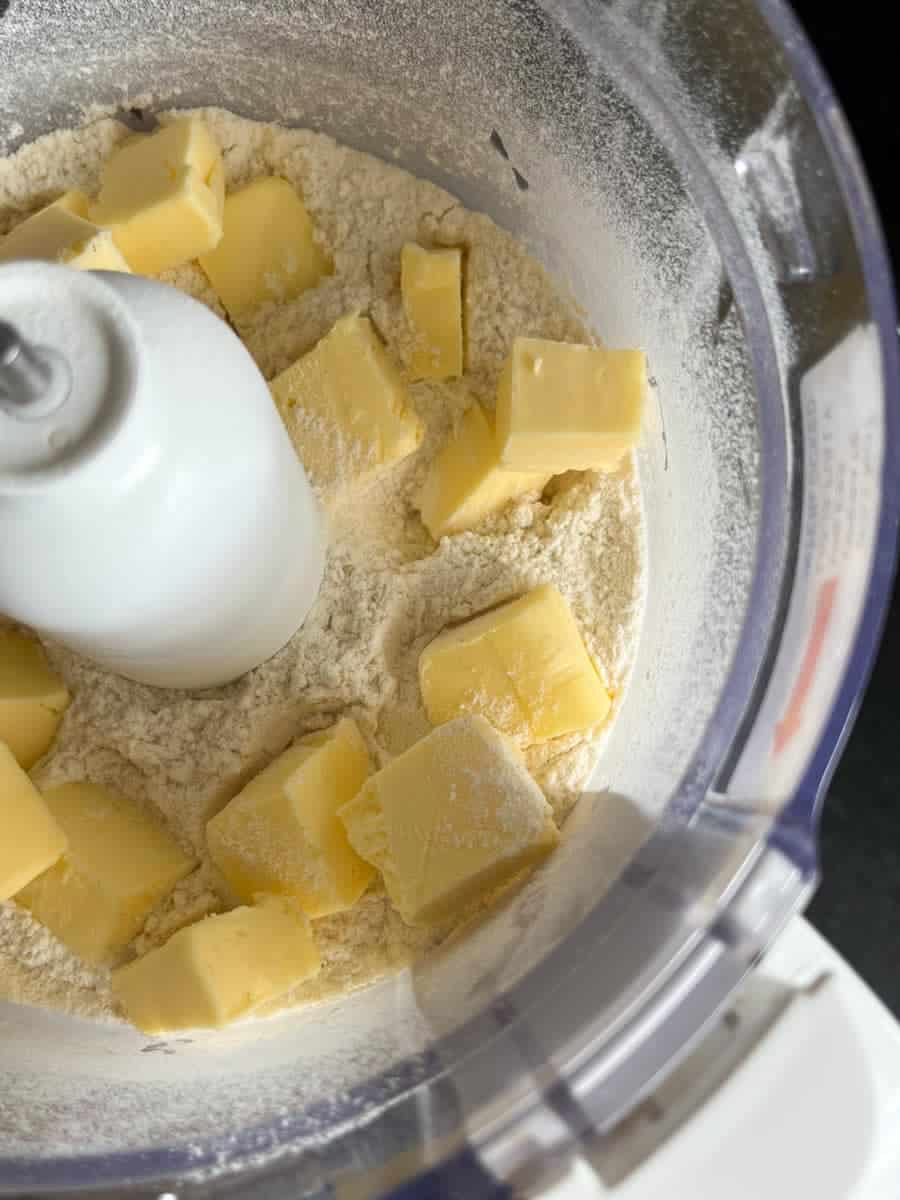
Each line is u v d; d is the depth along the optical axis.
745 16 0.19
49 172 0.27
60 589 0.19
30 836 0.22
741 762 0.18
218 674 0.23
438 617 0.24
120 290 0.19
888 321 0.18
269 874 0.22
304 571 0.23
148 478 0.18
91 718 0.24
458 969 0.21
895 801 0.28
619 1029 0.17
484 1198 0.17
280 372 0.26
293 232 0.26
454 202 0.26
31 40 0.25
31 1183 0.17
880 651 0.28
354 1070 0.19
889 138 0.29
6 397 0.17
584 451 0.23
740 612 0.19
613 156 0.23
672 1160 0.21
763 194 0.20
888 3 0.29
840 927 0.28
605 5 0.21
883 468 0.18
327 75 0.26
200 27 0.25
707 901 0.17
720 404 0.22
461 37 0.23
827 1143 0.21
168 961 0.21
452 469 0.24
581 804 0.23
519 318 0.26
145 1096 0.20
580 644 0.23
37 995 0.23
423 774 0.21
